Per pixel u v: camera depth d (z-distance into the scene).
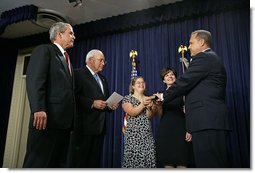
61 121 1.81
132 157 2.29
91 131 2.28
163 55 3.77
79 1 3.57
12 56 4.88
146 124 2.41
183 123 2.35
